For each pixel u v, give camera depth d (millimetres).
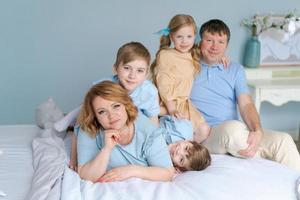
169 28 2092
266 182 1539
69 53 3180
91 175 1517
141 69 1725
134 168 1535
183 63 2059
